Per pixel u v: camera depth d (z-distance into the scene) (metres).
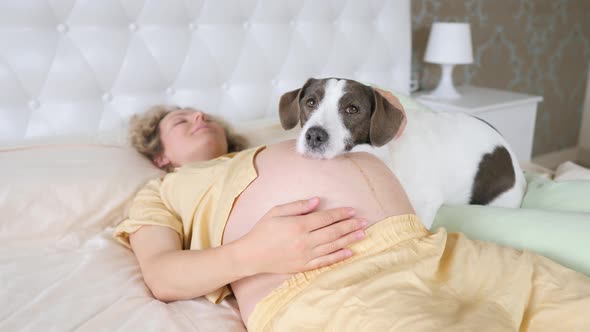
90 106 1.87
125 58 1.89
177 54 2.00
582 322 0.79
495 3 3.29
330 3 2.30
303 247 0.90
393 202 1.05
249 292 1.00
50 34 1.75
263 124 1.97
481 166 1.56
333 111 1.26
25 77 1.73
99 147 1.59
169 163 1.61
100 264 1.19
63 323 0.98
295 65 2.28
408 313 0.77
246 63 2.16
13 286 1.11
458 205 1.40
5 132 1.73
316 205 0.96
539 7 3.55
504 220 1.22
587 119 4.13
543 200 1.50
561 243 1.09
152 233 1.15
